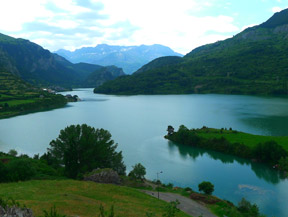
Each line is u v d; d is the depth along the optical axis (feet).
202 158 386.32
